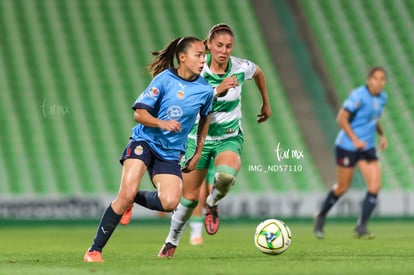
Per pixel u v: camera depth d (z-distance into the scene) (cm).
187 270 2262
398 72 9462
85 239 5047
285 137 8694
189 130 2698
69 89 9125
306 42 9800
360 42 9800
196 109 2664
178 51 2623
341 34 9888
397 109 9056
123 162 2645
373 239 4631
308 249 3553
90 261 2658
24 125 8738
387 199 7388
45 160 8375
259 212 7225
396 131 8825
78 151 8481
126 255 3238
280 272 2198
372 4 10225
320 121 8912
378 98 4603
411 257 2944
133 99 9075
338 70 9450
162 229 6625
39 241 4794
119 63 9450
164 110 2638
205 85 2683
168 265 2477
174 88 2623
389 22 10050
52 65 9394
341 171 4694
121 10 10112
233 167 3064
